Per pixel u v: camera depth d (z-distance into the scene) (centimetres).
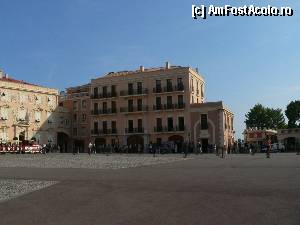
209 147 6700
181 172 1916
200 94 7788
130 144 7550
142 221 862
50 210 1020
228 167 2239
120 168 2300
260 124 11850
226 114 7119
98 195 1206
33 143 6488
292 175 1631
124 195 1187
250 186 1284
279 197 1062
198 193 1169
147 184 1406
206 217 874
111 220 884
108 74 8312
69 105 8362
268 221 820
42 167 2512
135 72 7688
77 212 983
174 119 7162
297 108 10425
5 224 884
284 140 7581
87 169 2242
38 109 7556
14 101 7131
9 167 2564
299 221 814
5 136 6931
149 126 7375
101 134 7806
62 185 1438
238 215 880
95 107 7931
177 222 841
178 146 7094
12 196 1238
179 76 7162
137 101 7519
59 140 8156
